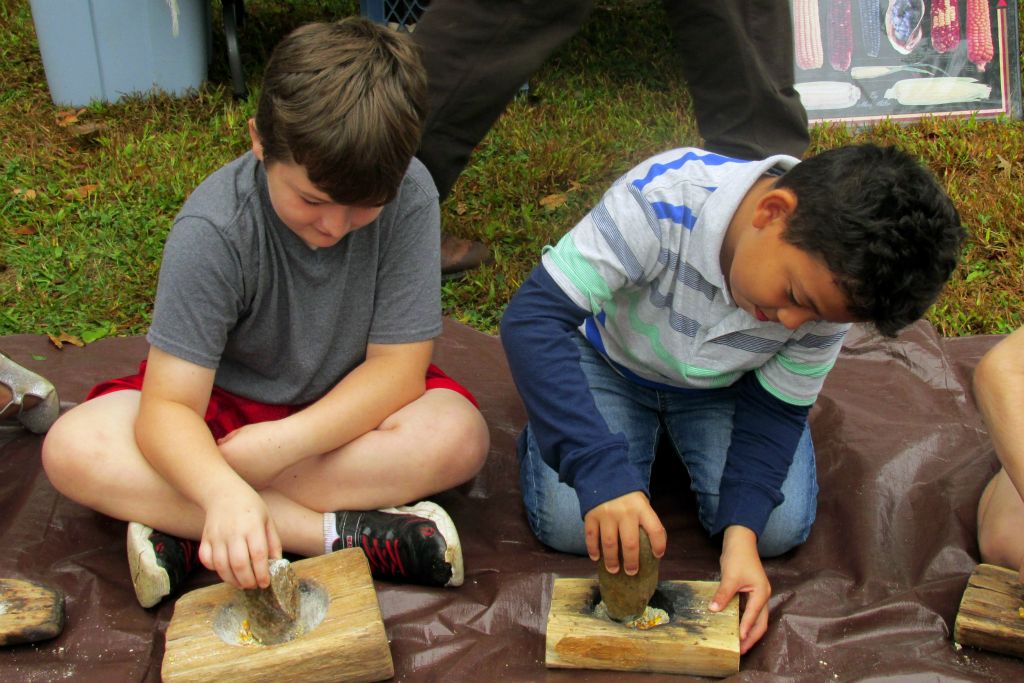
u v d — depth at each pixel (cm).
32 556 201
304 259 191
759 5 284
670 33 469
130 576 198
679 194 184
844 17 415
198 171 355
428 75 267
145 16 394
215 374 205
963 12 414
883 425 243
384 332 203
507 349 188
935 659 180
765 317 171
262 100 172
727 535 195
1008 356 189
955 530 209
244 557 169
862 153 157
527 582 196
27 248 313
